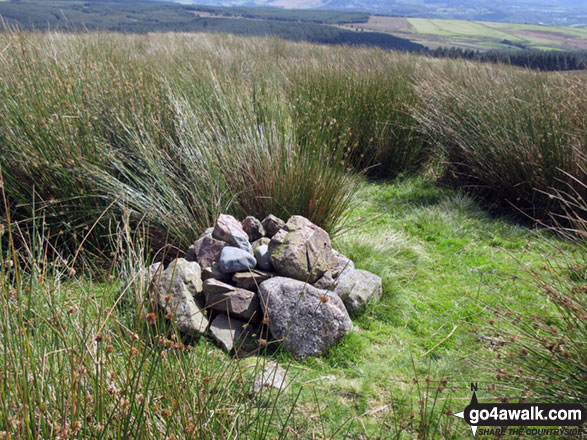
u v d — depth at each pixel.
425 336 2.60
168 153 3.55
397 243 3.57
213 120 3.79
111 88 3.80
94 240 3.07
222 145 3.52
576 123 4.12
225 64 6.76
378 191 4.80
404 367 2.33
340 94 5.42
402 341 2.55
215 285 2.46
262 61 7.93
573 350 1.99
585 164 3.79
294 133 3.69
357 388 2.16
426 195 4.67
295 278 2.58
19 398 1.28
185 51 7.76
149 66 5.40
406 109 5.29
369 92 5.45
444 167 5.24
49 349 1.59
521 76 5.96
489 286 3.11
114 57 5.48
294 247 2.58
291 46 11.33
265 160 3.36
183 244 3.05
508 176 4.21
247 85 4.96
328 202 3.33
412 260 3.43
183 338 2.33
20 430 1.14
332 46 11.77
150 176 3.24
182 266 2.53
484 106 4.65
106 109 3.63
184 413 1.56
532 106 4.39
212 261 2.71
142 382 1.54
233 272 2.61
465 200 4.42
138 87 3.95
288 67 6.81
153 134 3.59
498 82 5.21
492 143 4.36
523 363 2.07
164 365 1.71
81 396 1.44
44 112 3.23
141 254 2.41
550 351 1.94
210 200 3.22
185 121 3.57
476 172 4.61
